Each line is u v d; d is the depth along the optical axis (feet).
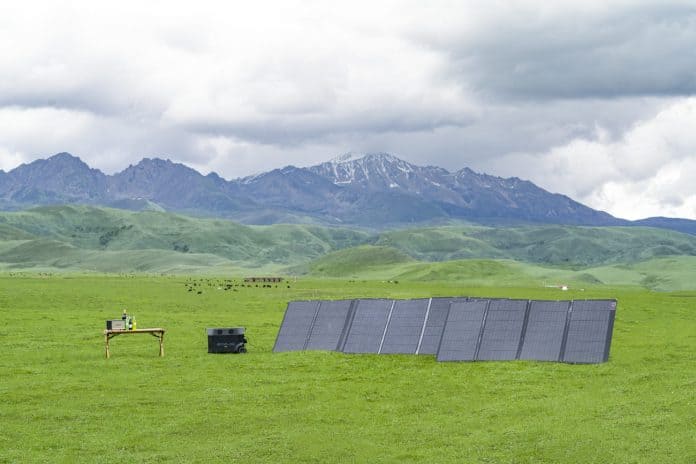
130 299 437.58
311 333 194.18
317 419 115.24
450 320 176.45
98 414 119.14
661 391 123.34
